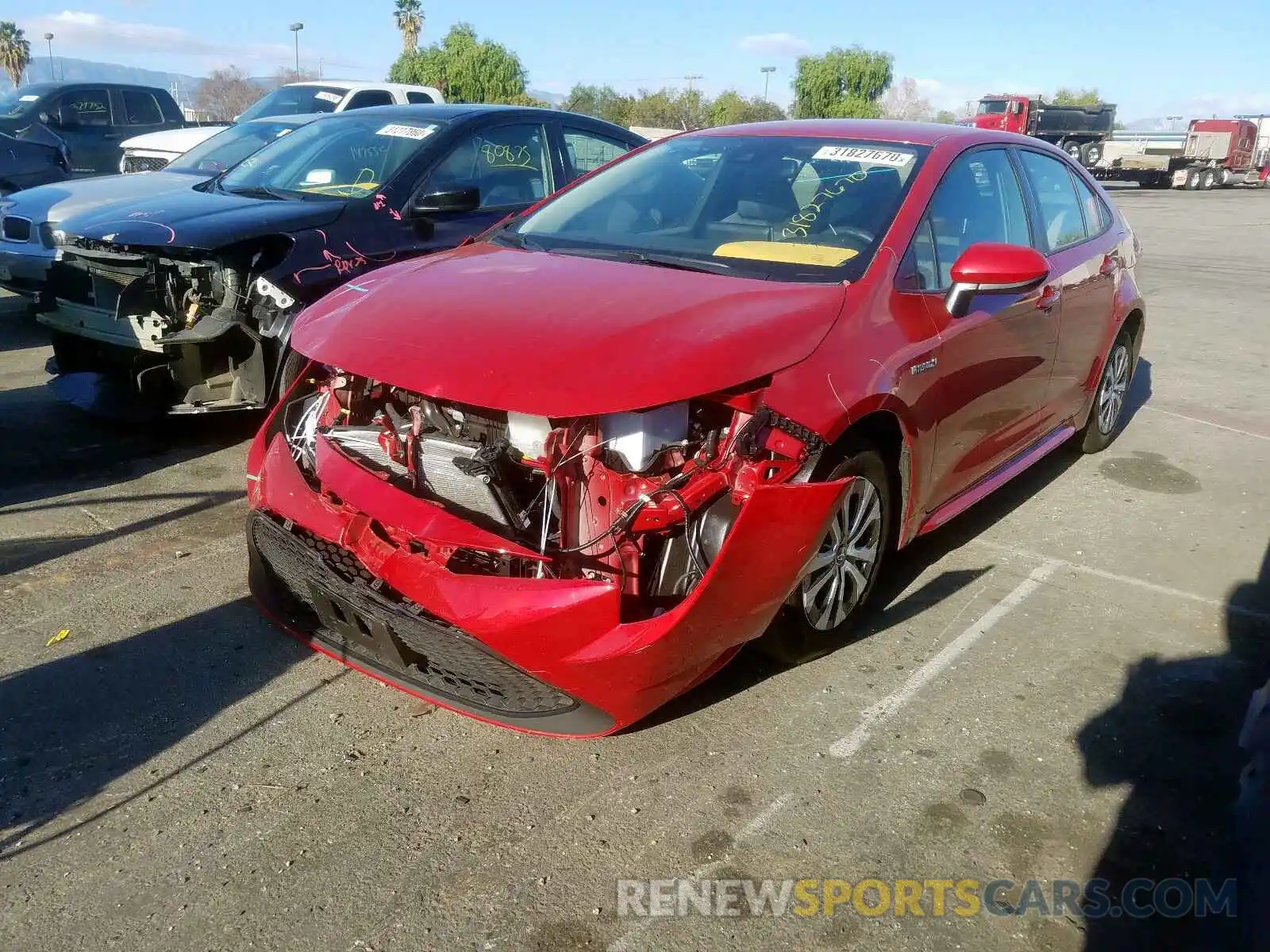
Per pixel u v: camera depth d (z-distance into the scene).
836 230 3.56
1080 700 3.29
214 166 7.60
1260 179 42.28
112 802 2.68
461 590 2.60
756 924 2.34
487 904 2.38
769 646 3.24
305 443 3.22
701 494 2.71
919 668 3.44
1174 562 4.36
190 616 3.63
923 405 3.38
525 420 2.71
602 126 6.84
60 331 5.42
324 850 2.53
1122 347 5.62
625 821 2.66
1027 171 4.55
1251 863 1.70
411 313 3.02
